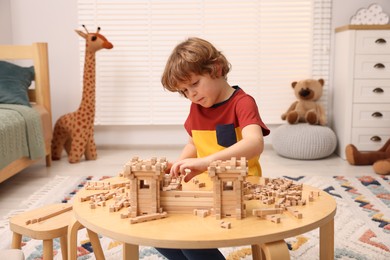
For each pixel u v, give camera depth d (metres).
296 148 3.25
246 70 3.63
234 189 0.90
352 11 3.56
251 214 0.93
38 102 3.20
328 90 3.65
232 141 1.33
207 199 0.93
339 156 3.42
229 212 0.91
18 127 2.61
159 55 3.62
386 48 3.19
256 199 1.03
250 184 1.14
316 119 3.41
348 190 2.47
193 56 1.13
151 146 3.81
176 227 0.85
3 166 2.38
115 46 3.61
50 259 1.22
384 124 3.26
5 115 2.55
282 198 1.01
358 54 3.20
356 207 2.17
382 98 3.24
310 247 1.69
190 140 1.45
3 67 3.08
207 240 0.78
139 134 3.82
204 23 3.59
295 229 0.84
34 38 3.65
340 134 3.39
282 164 3.16
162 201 0.94
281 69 3.63
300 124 3.41
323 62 3.62
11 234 1.85
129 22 3.59
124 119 3.70
